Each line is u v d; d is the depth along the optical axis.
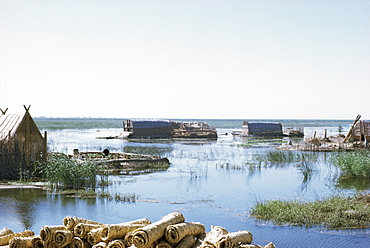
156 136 63.75
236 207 16.17
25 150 22.38
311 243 11.66
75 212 14.95
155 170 26.66
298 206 15.30
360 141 43.12
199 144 51.59
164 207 16.09
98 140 58.78
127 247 7.59
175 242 7.78
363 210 14.57
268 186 21.19
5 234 8.84
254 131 70.38
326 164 30.64
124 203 16.72
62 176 19.59
